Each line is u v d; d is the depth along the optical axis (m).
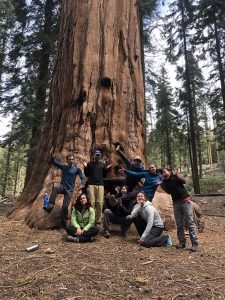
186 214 6.32
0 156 50.16
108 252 5.63
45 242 6.19
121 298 3.76
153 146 39.91
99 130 8.77
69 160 7.45
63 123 9.08
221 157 53.50
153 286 4.14
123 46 9.72
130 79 9.66
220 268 5.08
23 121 16.08
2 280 4.20
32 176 9.41
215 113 22.91
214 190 32.47
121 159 8.70
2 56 19.36
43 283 4.12
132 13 10.34
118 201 6.95
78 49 9.45
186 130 32.22
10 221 8.12
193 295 3.92
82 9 9.84
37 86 16.44
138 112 9.58
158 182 7.34
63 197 7.84
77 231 6.32
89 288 4.01
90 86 8.99
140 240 6.32
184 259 5.50
